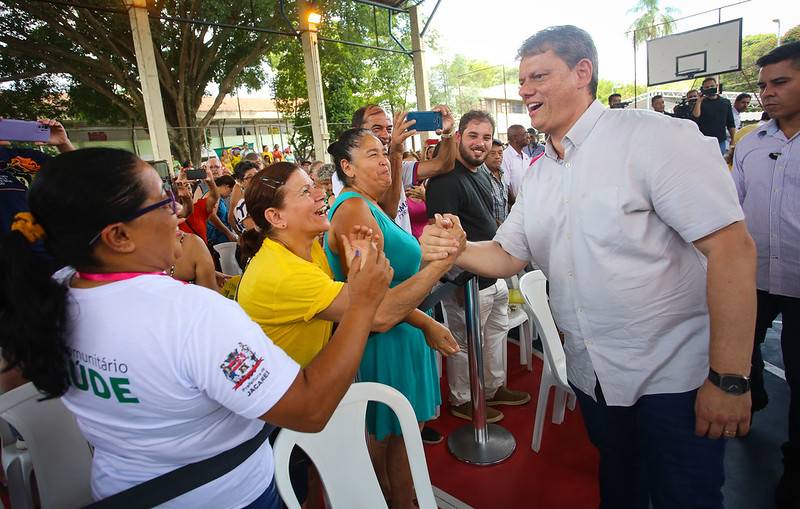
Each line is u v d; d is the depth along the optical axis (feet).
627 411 4.77
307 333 4.91
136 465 3.05
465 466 7.89
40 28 46.60
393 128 7.98
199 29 48.80
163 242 2.84
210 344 2.64
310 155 58.34
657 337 4.23
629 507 5.20
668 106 53.78
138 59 30.45
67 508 5.73
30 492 6.52
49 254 2.61
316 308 4.52
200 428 3.00
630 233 4.06
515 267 5.40
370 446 6.82
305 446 4.30
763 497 6.64
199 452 3.06
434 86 94.89
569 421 8.91
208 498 3.19
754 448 7.65
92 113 53.52
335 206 5.98
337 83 57.06
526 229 4.92
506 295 9.22
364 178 6.16
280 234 5.03
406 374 6.08
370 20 55.36
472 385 8.08
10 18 44.65
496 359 9.30
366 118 8.74
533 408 9.51
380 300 3.29
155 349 2.61
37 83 49.65
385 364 6.03
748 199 7.27
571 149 4.31
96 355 2.65
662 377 4.28
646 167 3.91
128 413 2.80
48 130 7.98
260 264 4.77
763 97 6.81
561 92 4.15
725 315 3.70
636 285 4.13
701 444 4.25
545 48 4.13
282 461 4.05
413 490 6.33
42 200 2.52
